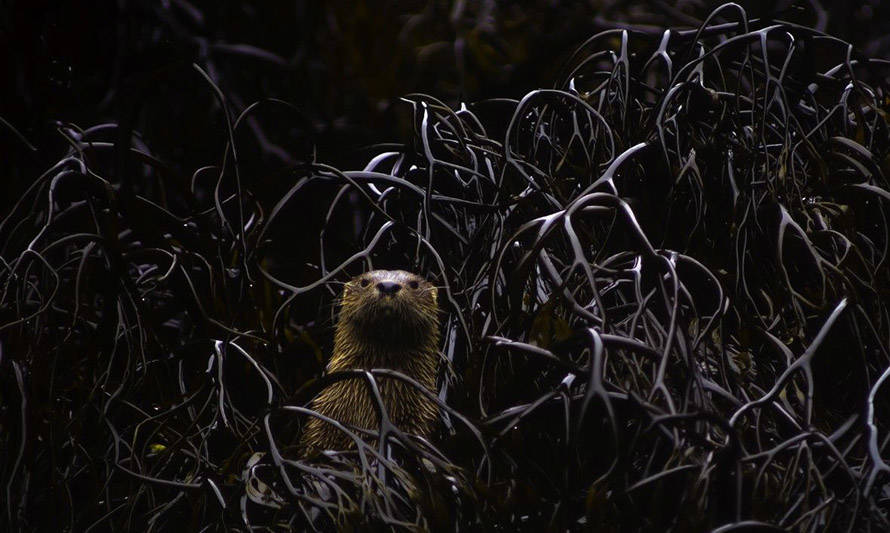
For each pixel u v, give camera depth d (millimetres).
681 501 3232
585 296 4512
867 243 4648
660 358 3369
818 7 9484
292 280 5988
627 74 5078
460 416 3574
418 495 3469
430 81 9820
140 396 4742
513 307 3943
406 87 9656
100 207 4945
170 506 3980
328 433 4395
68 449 4426
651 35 5516
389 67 9609
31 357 4312
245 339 4711
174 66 4816
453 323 4895
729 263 4512
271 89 8609
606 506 3312
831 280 4266
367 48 9500
